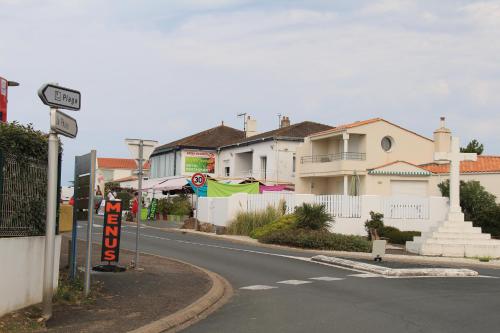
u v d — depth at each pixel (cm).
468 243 2334
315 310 1084
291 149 5034
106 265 1481
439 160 2420
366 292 1309
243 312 1072
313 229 2691
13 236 916
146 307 1046
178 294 1195
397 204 3030
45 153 1019
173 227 3691
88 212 1114
